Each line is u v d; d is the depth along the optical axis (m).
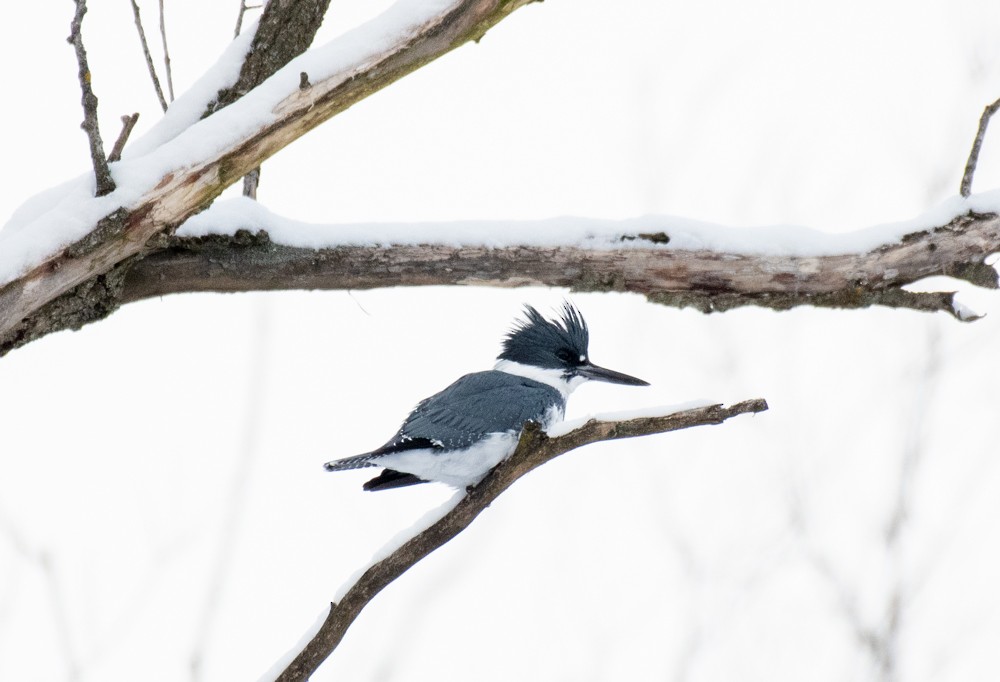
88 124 6.26
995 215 7.86
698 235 7.96
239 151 6.71
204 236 7.60
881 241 7.94
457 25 6.71
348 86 6.74
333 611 6.70
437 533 6.80
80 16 5.98
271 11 7.65
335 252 7.82
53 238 6.47
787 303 8.14
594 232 7.96
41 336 7.25
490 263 7.93
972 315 8.09
